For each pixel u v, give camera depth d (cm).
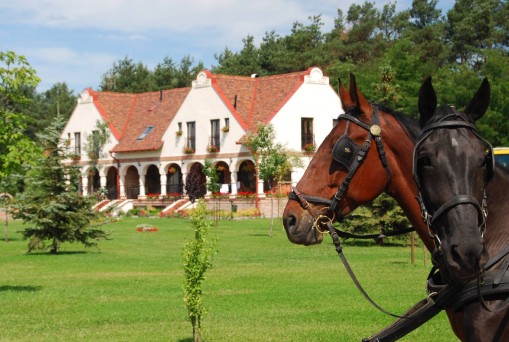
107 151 6919
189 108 6272
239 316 1352
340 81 582
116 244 3219
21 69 1576
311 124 5941
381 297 1542
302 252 2702
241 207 5675
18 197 2806
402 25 9188
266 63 9388
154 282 1900
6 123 1577
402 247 2852
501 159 2598
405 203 559
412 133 557
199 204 1095
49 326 1295
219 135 6056
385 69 3344
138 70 10650
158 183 6881
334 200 552
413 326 541
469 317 486
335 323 1265
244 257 2516
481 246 446
